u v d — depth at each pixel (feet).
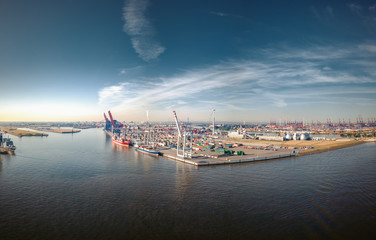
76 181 301.63
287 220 189.67
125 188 271.69
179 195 247.91
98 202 227.81
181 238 163.22
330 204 222.28
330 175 333.21
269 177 323.16
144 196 244.83
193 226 180.14
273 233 169.99
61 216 196.75
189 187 275.59
